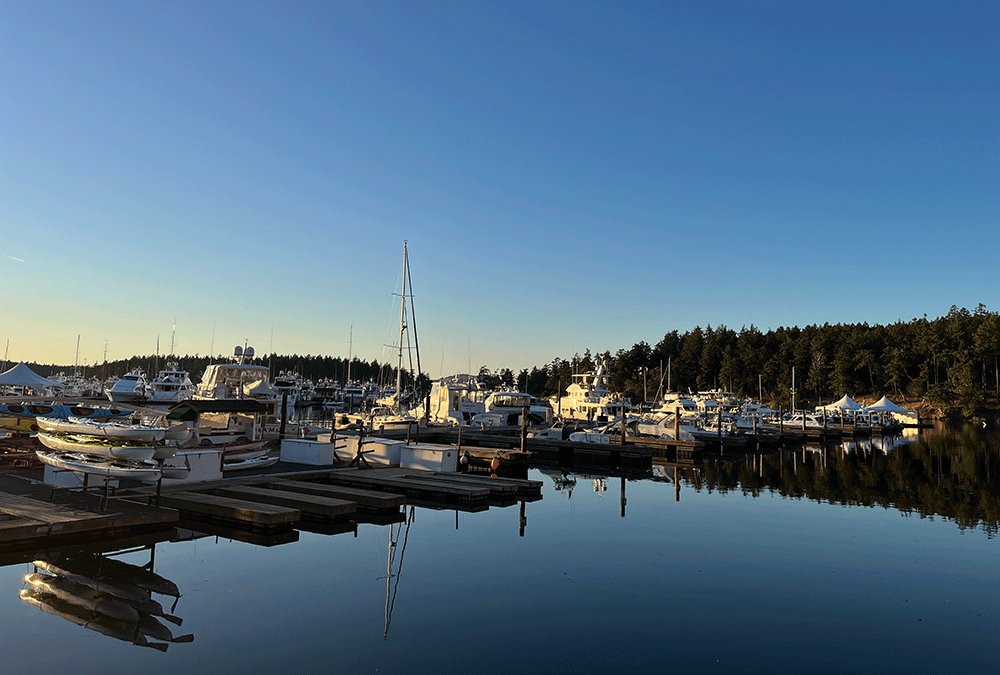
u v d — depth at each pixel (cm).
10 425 2783
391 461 3159
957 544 1917
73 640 1070
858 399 11800
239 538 1831
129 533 1694
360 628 1162
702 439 5716
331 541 1825
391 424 4909
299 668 983
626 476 3778
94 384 10306
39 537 1530
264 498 2127
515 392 7125
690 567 1628
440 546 1803
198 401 2667
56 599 1266
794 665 1055
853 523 2242
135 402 3303
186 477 2202
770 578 1543
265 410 2950
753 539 1964
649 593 1413
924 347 11256
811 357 12769
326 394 14812
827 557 1747
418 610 1269
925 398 10862
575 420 6825
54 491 1914
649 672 1009
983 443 6297
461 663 1021
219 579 1430
